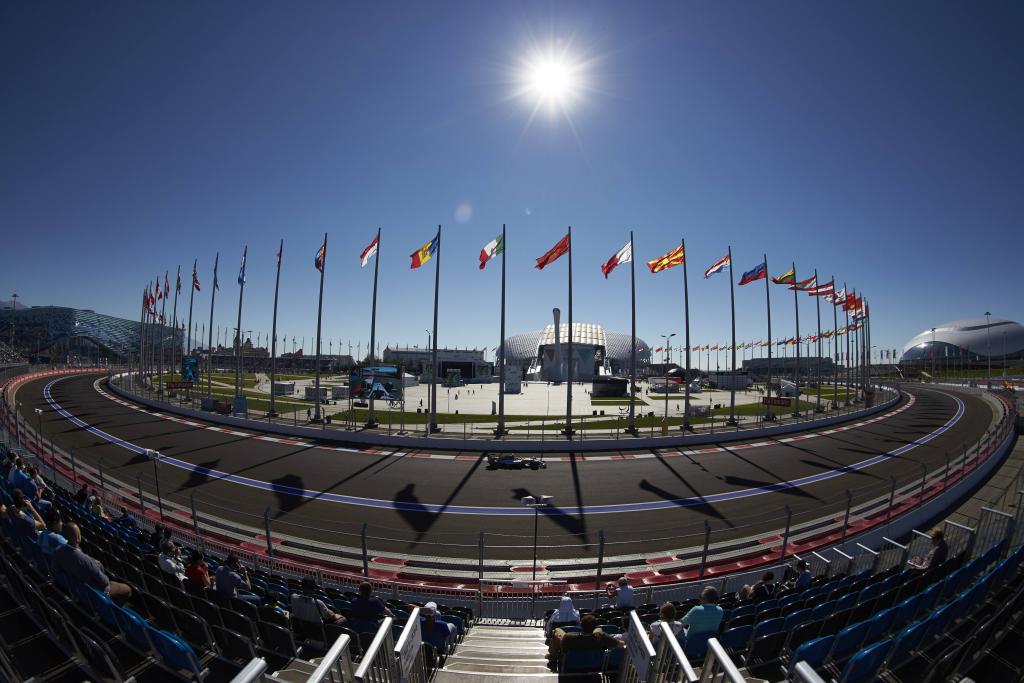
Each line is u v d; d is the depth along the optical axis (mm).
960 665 6277
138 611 7879
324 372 171000
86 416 45750
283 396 72812
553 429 43719
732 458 33312
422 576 15789
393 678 4535
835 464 31562
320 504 22406
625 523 20609
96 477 24922
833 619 7500
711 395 88188
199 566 9852
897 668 6395
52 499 14484
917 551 14641
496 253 36812
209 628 6680
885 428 46469
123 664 6098
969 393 77375
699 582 14297
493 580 15508
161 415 48469
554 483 26625
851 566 14680
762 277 44250
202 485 24750
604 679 6820
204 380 104875
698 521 20828
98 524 13430
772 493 24922
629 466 30797
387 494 24125
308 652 7500
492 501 23328
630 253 36594
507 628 11938
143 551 11602
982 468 27344
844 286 62875
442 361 151500
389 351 163875
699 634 7449
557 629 8141
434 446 35688
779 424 45812
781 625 7941
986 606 8188
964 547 13750
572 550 17922
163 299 62844
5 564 7539
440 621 8969
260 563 15633
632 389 41031
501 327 39094
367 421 42969
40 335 195125
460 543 18391
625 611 10789
